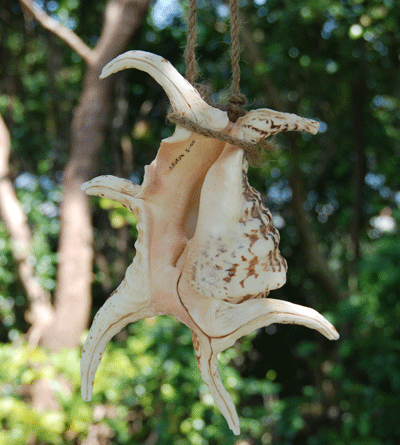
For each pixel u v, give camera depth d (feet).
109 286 18.47
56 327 12.14
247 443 14.85
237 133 3.36
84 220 12.52
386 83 17.17
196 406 11.71
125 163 19.08
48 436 10.50
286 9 14.94
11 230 13.67
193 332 3.48
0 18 17.65
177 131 3.28
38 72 19.61
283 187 20.08
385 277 11.94
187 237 3.56
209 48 17.21
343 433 14.07
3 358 11.58
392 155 18.04
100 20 19.01
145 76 19.48
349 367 16.60
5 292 15.65
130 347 12.52
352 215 17.74
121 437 12.51
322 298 19.88
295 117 3.28
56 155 18.78
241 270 3.31
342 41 14.93
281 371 21.79
